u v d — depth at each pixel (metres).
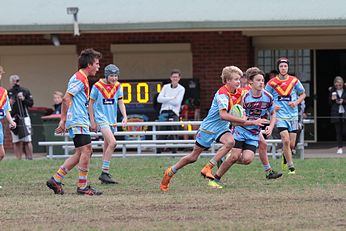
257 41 65.19
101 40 64.50
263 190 33.34
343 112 55.53
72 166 33.50
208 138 33.22
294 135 40.28
